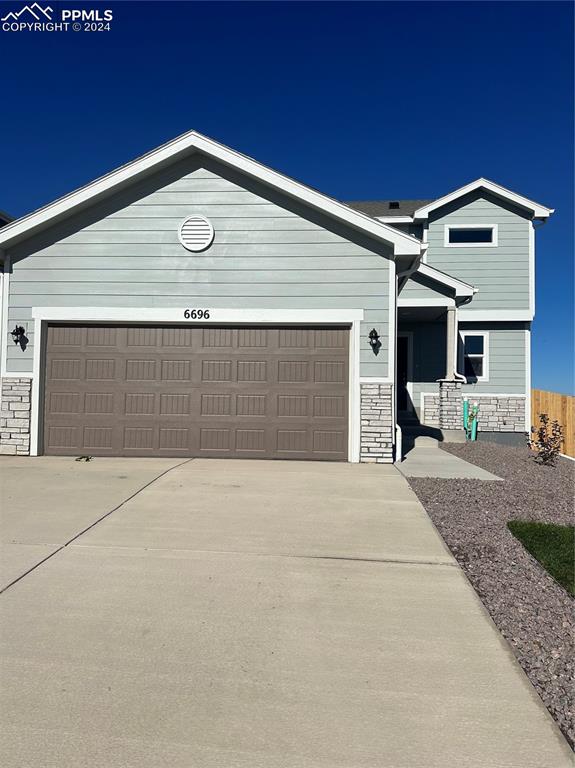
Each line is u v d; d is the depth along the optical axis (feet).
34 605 12.05
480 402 52.06
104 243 31.07
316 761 7.51
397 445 30.78
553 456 33.73
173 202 31.07
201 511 19.21
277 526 17.67
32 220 30.32
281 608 12.07
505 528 18.15
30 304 31.04
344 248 30.37
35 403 30.83
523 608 12.37
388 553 15.46
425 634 11.03
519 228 52.90
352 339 30.25
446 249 53.31
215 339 30.83
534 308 52.29
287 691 9.10
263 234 30.71
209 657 10.10
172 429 30.71
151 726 8.19
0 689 9.03
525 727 8.29
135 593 12.71
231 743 7.85
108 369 30.99
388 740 7.95
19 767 7.33
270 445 30.40
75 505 19.80
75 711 8.51
